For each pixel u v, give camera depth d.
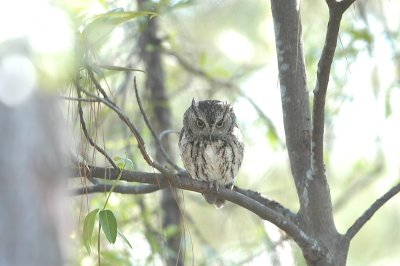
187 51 16.20
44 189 5.21
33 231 5.12
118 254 11.66
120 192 9.81
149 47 14.46
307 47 15.37
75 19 7.47
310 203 9.31
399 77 15.16
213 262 13.36
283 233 12.79
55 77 5.30
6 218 5.07
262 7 16.84
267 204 10.27
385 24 15.04
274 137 14.60
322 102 8.61
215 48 16.80
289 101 9.50
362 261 17.55
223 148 12.15
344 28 14.70
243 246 13.73
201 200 15.55
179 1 11.40
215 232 15.91
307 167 9.41
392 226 17.73
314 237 9.27
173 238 14.18
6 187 5.08
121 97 14.88
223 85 15.34
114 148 13.12
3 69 5.08
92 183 9.78
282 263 12.61
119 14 7.82
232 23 16.75
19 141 5.11
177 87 16.78
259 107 15.78
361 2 14.39
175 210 14.78
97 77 9.57
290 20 9.49
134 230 13.13
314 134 8.96
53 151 5.31
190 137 12.32
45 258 5.16
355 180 17.17
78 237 8.85
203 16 16.58
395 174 17.58
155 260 12.62
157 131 14.74
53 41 5.29
